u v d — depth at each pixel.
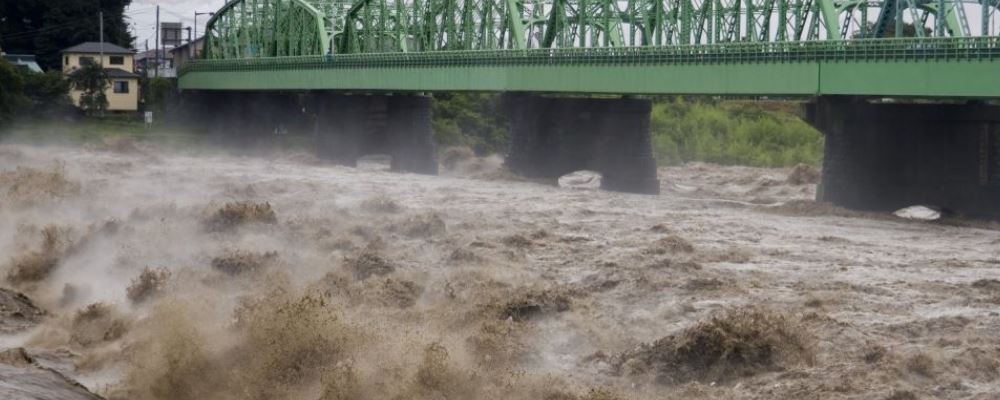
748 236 68.00
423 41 142.38
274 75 161.00
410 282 48.16
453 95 175.00
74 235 59.97
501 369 35.91
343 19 167.25
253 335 36.16
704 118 181.88
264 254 52.78
